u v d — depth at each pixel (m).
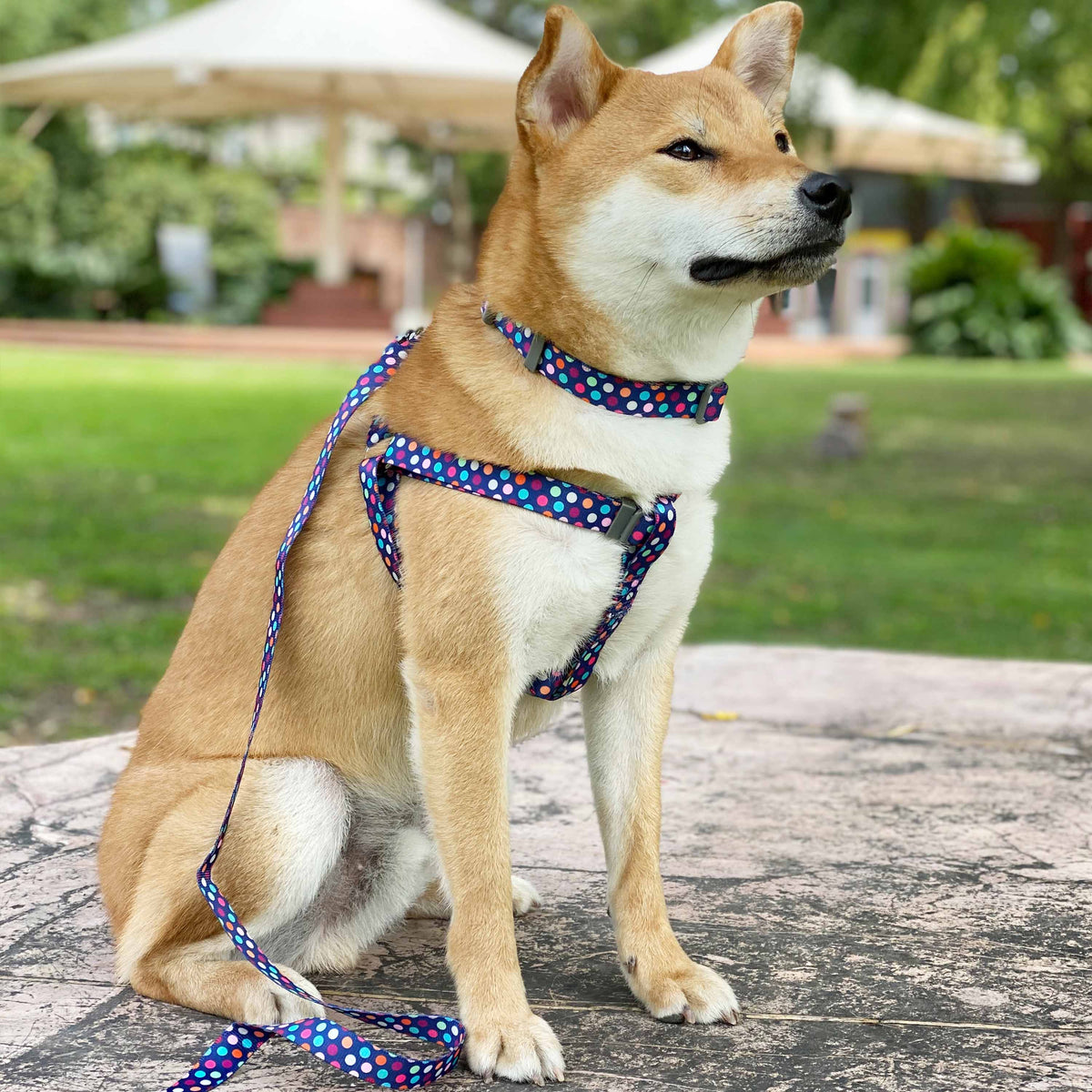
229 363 20.31
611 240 2.37
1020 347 25.34
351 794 2.54
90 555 7.72
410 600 2.35
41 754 3.88
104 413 13.59
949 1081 2.17
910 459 12.97
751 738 4.09
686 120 2.41
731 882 3.01
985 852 3.19
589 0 35.97
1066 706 4.42
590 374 2.36
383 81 21.59
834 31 14.66
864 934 2.74
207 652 2.61
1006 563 8.67
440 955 2.72
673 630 2.55
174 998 2.43
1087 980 2.54
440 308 2.57
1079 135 28.91
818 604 7.48
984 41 13.96
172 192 26.92
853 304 31.62
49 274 24.56
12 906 2.87
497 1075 2.19
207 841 2.40
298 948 2.60
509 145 26.38
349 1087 2.18
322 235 24.83
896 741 4.07
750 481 11.63
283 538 2.57
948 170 27.52
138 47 21.14
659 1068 2.22
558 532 2.30
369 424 2.57
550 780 3.72
